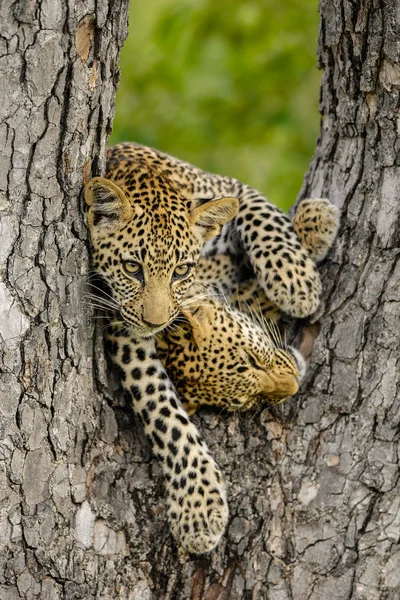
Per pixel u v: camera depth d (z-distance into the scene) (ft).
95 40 28.60
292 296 35.22
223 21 61.62
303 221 36.52
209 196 40.27
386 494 32.73
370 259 33.83
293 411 33.94
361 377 33.30
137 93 61.82
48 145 28.32
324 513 32.71
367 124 33.91
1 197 28.07
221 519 31.40
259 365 33.99
